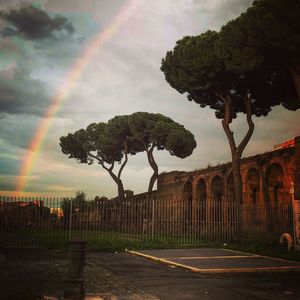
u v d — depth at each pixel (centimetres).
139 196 4956
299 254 1819
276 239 2308
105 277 1216
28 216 2264
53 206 2167
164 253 1848
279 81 2752
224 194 3431
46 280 1134
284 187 2736
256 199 3112
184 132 4644
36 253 1819
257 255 1828
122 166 5169
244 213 2527
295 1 2034
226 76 2791
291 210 2236
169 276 1252
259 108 3081
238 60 2391
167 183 4569
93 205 2572
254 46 2314
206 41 2692
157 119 4716
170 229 2527
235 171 2739
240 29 2347
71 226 2320
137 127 4684
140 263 1553
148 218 2542
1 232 2158
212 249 2089
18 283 1084
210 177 3697
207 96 3103
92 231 2567
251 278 1247
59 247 1981
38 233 2377
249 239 2405
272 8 2106
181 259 1623
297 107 2878
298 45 2116
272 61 2475
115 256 1788
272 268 1401
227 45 2431
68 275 890
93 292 991
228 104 2891
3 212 2172
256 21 2191
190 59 2781
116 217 2620
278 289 1067
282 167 2773
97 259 1666
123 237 2434
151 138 4631
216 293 1003
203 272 1327
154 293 998
